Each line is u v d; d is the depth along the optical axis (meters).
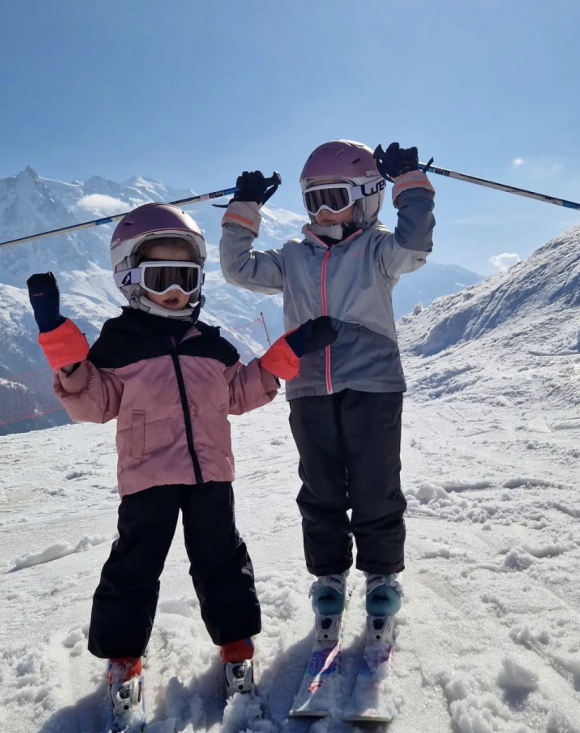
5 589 3.08
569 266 11.48
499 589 2.37
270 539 3.21
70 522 4.56
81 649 2.26
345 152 2.46
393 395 2.32
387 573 2.24
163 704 1.93
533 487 3.66
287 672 2.03
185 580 2.80
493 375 7.95
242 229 2.54
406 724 1.71
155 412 2.06
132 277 2.14
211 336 2.24
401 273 2.39
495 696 1.76
